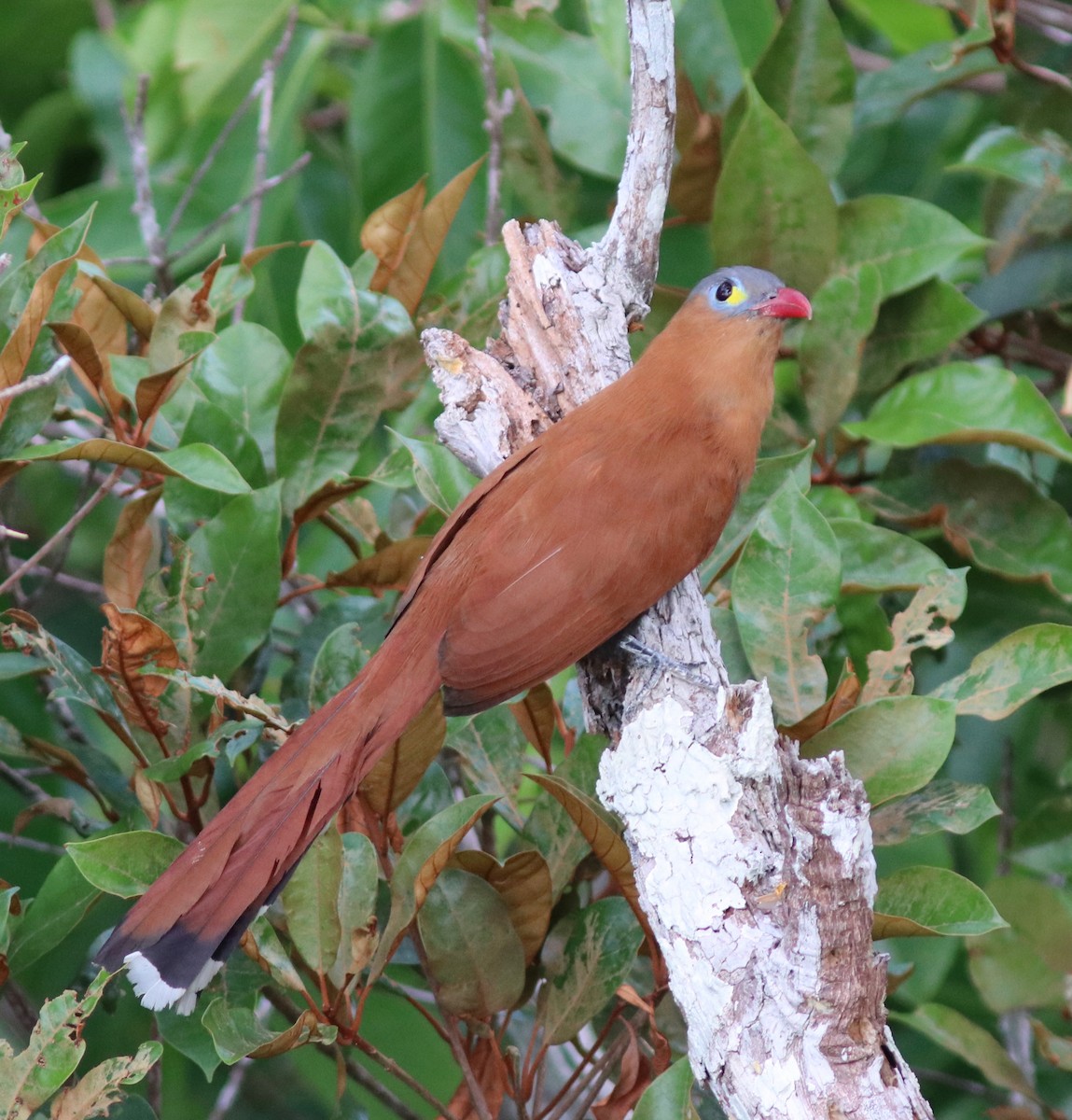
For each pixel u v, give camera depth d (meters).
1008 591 9.73
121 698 7.59
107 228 11.68
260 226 11.87
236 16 11.28
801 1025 5.80
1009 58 9.90
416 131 11.70
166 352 8.94
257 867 6.70
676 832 6.11
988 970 8.53
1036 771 10.79
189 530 9.33
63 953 9.68
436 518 9.85
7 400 7.78
